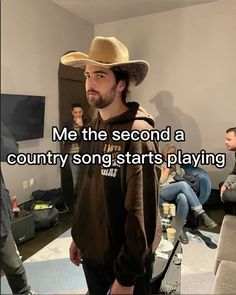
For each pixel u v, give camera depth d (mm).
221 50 1604
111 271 805
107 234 760
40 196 1424
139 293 808
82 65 817
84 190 840
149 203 687
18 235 1338
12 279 867
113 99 767
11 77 962
